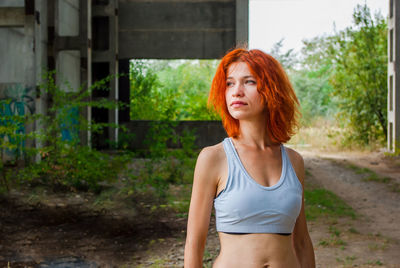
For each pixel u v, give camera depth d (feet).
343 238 20.03
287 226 5.16
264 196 5.06
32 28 37.32
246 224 5.08
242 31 54.95
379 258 17.13
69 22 51.62
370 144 57.93
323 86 98.02
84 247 17.84
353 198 30.12
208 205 5.29
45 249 17.39
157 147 34.96
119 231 20.08
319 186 34.22
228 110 5.66
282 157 5.50
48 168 27.58
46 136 29.01
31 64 37.60
